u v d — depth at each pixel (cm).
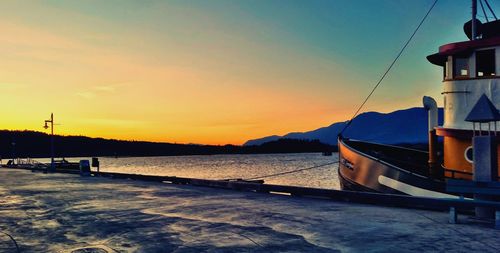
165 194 1611
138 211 1148
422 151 2014
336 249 688
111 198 1495
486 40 1302
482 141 866
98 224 950
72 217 1057
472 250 663
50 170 4169
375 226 873
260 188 1631
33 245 746
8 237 816
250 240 763
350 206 1187
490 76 1309
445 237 757
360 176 1622
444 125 1426
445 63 1534
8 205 1313
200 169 14712
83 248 720
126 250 704
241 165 18762
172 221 975
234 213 1082
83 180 2623
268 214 1055
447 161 1398
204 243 745
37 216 1079
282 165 18438
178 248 712
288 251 681
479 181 835
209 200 1383
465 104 1352
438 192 1348
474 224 877
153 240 776
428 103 1580
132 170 13850
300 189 1459
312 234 805
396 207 1148
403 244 710
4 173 3838
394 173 1475
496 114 852
